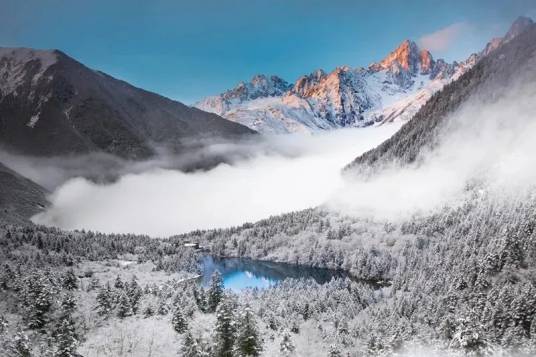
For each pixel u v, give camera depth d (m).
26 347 59.44
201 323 84.44
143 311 91.31
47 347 61.00
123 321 85.38
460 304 103.38
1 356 57.03
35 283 87.00
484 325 83.62
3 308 86.94
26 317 81.06
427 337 88.00
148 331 78.19
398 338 81.88
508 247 113.69
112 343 71.81
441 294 116.00
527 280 103.50
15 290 95.38
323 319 111.12
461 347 72.94
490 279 109.31
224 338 57.38
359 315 116.75
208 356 54.53
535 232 116.12
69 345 57.34
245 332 57.34
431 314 104.94
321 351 86.75
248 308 59.12
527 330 85.56
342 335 95.50
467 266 120.31
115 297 95.62
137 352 68.38
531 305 88.00
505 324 86.88
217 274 101.81
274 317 100.00
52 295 87.62
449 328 87.69
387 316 110.88
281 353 74.12
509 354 76.12
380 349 79.62
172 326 80.56
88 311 90.12
